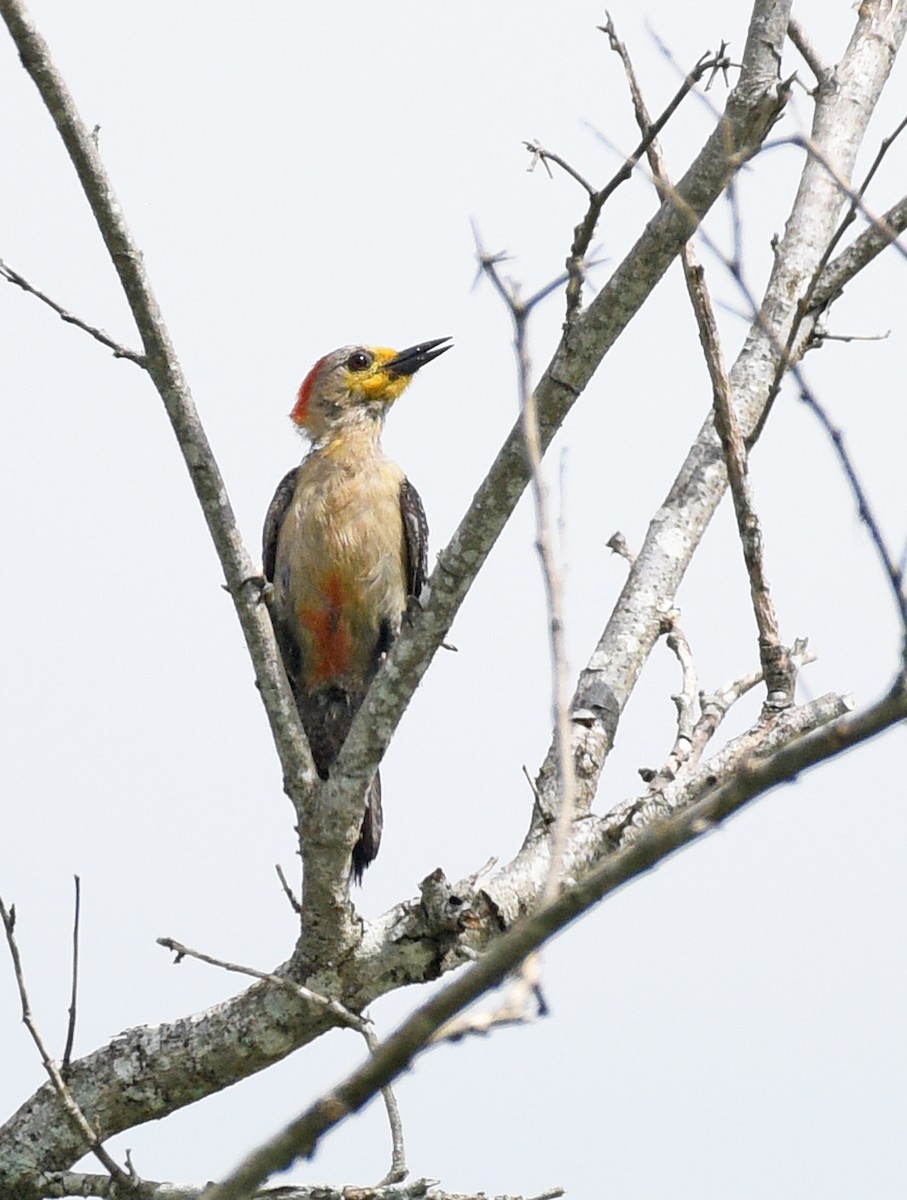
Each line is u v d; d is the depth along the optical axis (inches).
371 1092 202.8
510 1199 366.0
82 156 374.6
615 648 464.8
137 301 386.6
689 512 488.1
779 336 492.4
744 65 346.6
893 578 202.8
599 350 361.4
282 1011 424.2
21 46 363.9
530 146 346.3
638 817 423.2
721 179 344.5
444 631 397.7
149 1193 379.2
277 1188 374.6
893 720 198.7
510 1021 196.2
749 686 446.9
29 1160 425.7
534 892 424.2
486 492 380.8
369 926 427.2
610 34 390.0
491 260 230.5
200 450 402.0
